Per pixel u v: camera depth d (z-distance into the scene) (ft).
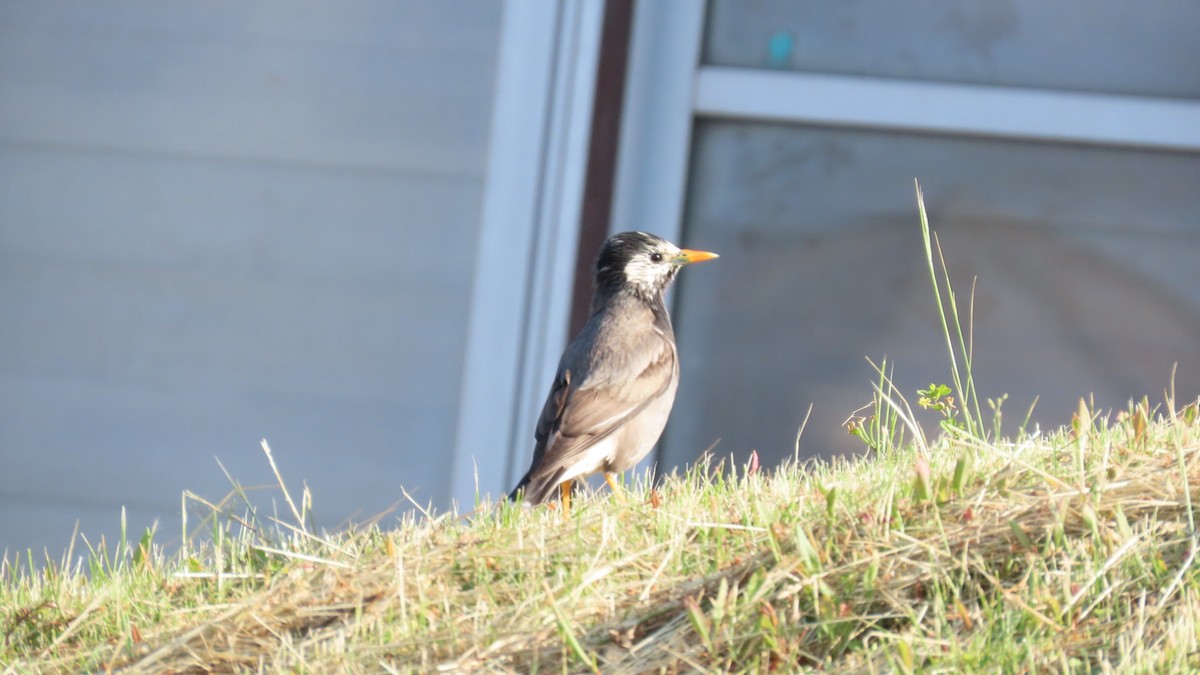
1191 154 52.37
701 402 53.11
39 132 52.75
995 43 53.52
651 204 52.75
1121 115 52.54
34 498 51.08
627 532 20.39
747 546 19.12
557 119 50.16
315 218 51.67
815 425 52.54
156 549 24.47
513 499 26.32
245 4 52.26
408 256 50.98
